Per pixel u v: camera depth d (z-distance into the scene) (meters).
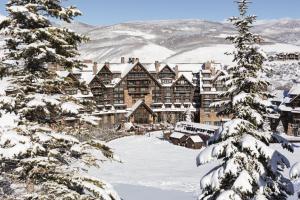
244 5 18.16
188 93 97.81
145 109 94.06
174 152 68.75
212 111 93.50
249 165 17.23
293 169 12.24
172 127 89.88
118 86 93.94
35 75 13.16
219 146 17.47
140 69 95.69
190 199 40.50
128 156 64.62
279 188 18.52
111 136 78.00
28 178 12.25
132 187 45.31
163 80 98.56
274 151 17.39
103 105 90.56
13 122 12.62
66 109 12.27
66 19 13.06
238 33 18.27
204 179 18.08
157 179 49.56
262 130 18.34
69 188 13.21
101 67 91.06
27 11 11.74
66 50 13.38
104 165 56.97
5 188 12.31
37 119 13.23
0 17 12.40
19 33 12.17
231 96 18.61
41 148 11.73
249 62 18.23
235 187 16.67
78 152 13.15
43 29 12.26
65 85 13.73
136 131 84.75
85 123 13.56
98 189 12.12
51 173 12.62
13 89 12.74
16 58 12.84
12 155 10.98
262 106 18.36
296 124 81.69
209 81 94.12
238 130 17.42
